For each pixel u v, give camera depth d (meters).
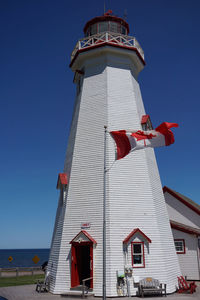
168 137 16.23
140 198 18.30
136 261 16.77
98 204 17.83
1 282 22.98
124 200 17.92
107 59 21.61
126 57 22.17
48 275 18.53
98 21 23.70
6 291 18.22
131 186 18.41
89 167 19.06
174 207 27.73
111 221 17.12
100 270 16.30
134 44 22.39
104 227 13.91
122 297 15.55
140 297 15.55
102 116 20.05
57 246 18.39
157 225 18.03
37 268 31.91
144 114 22.67
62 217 18.80
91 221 17.59
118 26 23.70
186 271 22.95
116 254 16.42
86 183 18.70
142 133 16.69
